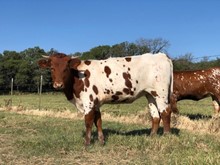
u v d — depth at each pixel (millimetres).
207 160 2395
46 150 3111
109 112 7102
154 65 3484
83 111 3438
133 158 2842
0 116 5836
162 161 2701
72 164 2699
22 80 27938
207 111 7379
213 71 5148
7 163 2740
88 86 3320
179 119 4945
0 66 28109
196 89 5176
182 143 3162
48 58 3264
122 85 3385
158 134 3660
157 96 3510
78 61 3219
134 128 4570
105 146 3270
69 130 4312
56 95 20188
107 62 3432
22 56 34375
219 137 3723
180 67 14211
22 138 3777
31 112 6898
